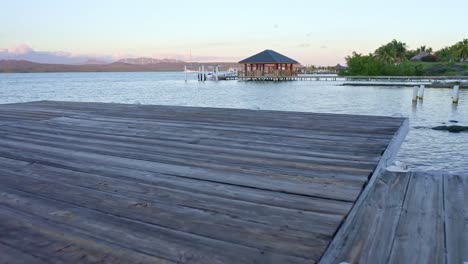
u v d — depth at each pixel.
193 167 2.51
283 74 48.03
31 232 1.54
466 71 49.03
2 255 1.34
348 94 25.66
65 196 1.98
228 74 58.47
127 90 35.41
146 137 3.59
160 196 1.96
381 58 55.81
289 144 3.18
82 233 1.52
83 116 5.14
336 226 1.55
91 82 62.72
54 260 1.30
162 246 1.39
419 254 1.41
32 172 2.45
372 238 1.54
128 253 1.34
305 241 1.42
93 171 2.45
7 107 6.32
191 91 32.00
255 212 1.72
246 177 2.27
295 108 17.28
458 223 1.69
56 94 29.95
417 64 55.03
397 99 21.50
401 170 2.52
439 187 2.18
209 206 1.80
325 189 2.02
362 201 1.92
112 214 1.72
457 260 1.37
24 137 3.66
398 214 1.79
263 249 1.36
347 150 2.91
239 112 5.45
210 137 3.54
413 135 10.12
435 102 19.64
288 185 2.10
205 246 1.39
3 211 1.77
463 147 8.54
